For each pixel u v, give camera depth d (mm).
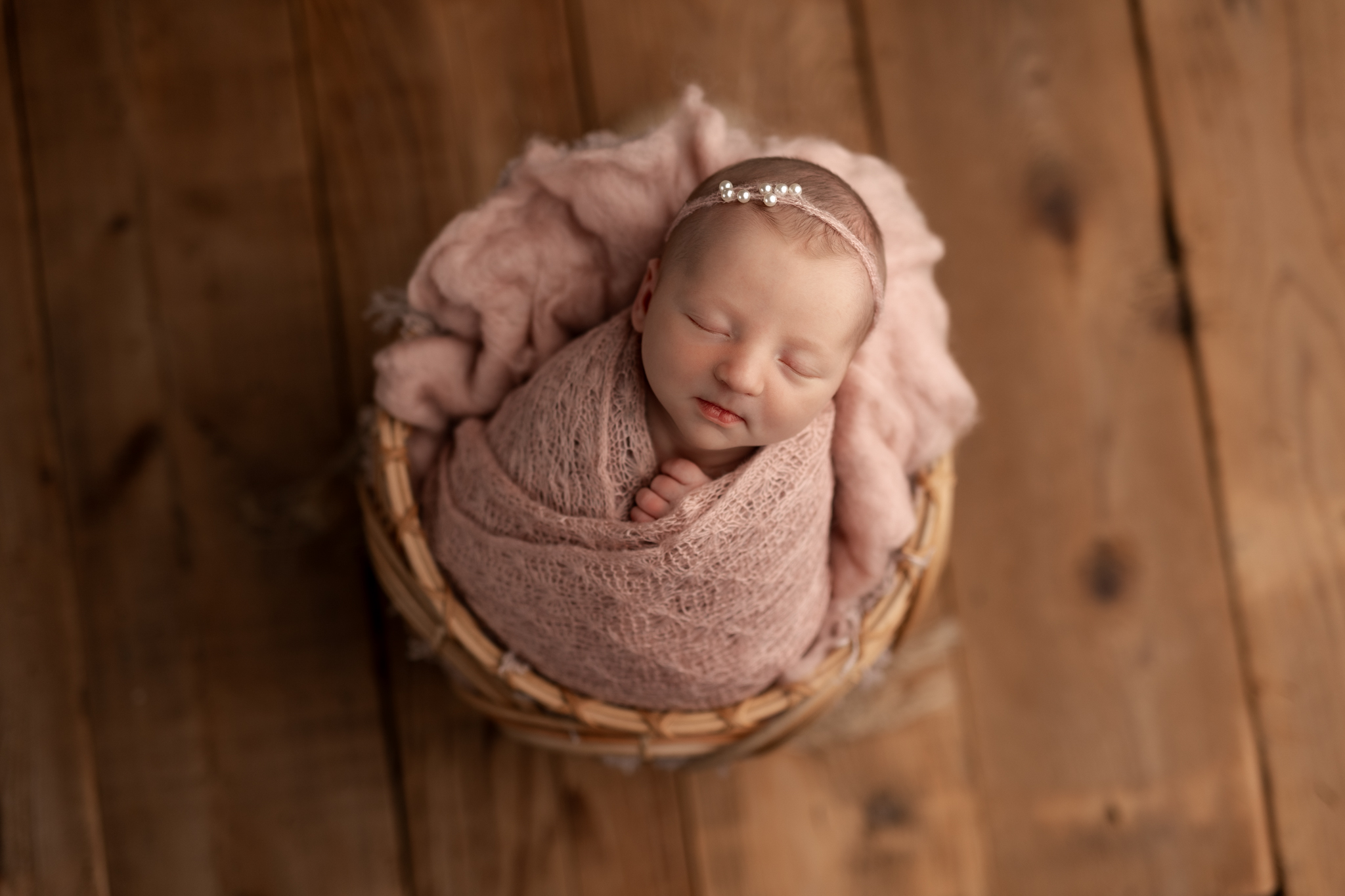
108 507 1270
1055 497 1377
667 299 875
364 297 1311
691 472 938
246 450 1288
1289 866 1362
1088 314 1391
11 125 1289
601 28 1364
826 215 854
